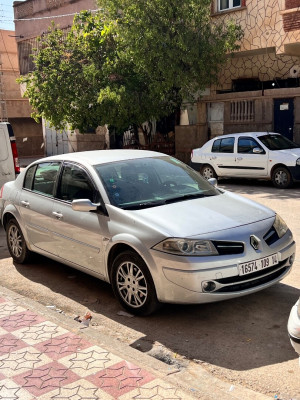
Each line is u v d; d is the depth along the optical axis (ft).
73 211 18.20
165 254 14.61
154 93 54.49
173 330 15.17
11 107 99.96
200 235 14.70
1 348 13.52
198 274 14.26
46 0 82.07
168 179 18.66
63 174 19.52
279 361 12.98
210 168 48.32
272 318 15.65
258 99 54.34
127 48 52.80
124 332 15.21
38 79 58.65
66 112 57.82
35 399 11.00
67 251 18.65
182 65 53.16
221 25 53.01
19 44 91.25
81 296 18.58
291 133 51.98
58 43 59.82
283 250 15.88
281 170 41.96
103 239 16.60
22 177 22.34
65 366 12.37
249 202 17.92
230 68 59.62
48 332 14.40
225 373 12.51
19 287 19.79
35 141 103.24
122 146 75.00
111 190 17.28
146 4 50.60
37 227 20.31
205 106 61.00
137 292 15.84
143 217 15.75
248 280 14.92
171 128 67.41
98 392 11.14
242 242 14.90
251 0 52.13
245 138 45.19
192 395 10.89
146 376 11.75
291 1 46.62
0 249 26.05
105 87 55.47
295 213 30.73
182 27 51.39
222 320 15.70
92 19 57.62
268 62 55.98
